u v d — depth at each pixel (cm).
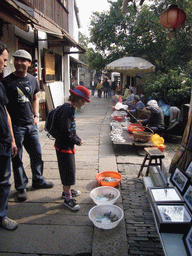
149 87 788
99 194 318
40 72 768
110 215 268
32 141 321
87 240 237
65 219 270
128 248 226
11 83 287
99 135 670
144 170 414
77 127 788
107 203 287
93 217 265
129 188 347
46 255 217
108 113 1109
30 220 269
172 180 301
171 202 244
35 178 336
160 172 320
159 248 227
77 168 421
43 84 802
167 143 626
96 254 215
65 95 1165
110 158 472
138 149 524
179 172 294
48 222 265
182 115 625
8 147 241
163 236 212
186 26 863
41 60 781
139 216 277
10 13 366
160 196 258
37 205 300
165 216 222
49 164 441
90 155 493
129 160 465
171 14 353
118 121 743
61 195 325
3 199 249
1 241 235
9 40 530
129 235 244
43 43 799
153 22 1141
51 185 347
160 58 1194
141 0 363
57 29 677
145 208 294
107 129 748
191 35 886
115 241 231
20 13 372
